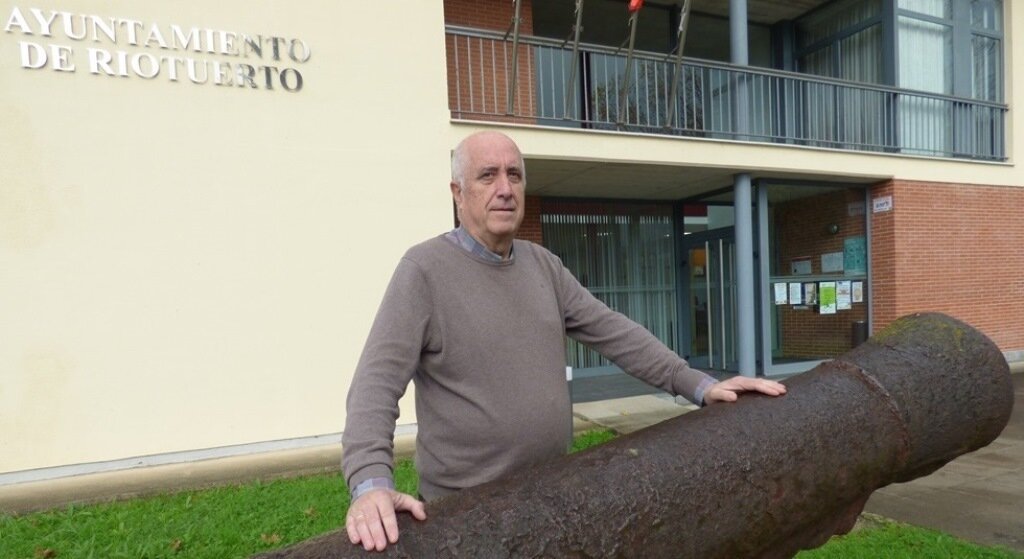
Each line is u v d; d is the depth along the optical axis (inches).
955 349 76.7
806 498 66.4
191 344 207.5
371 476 51.8
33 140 189.8
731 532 62.1
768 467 64.4
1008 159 401.1
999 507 154.9
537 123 324.2
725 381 73.3
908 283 355.9
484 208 65.7
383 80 232.4
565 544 54.5
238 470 197.8
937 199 363.6
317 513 157.5
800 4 420.8
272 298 217.5
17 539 144.7
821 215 386.6
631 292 387.2
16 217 188.5
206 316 209.3
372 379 57.8
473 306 64.6
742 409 68.9
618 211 384.2
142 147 201.3
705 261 381.7
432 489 66.9
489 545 52.2
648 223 392.5
